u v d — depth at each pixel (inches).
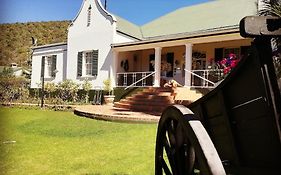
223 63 393.1
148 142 287.4
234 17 692.1
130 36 773.9
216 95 99.8
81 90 775.7
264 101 79.1
